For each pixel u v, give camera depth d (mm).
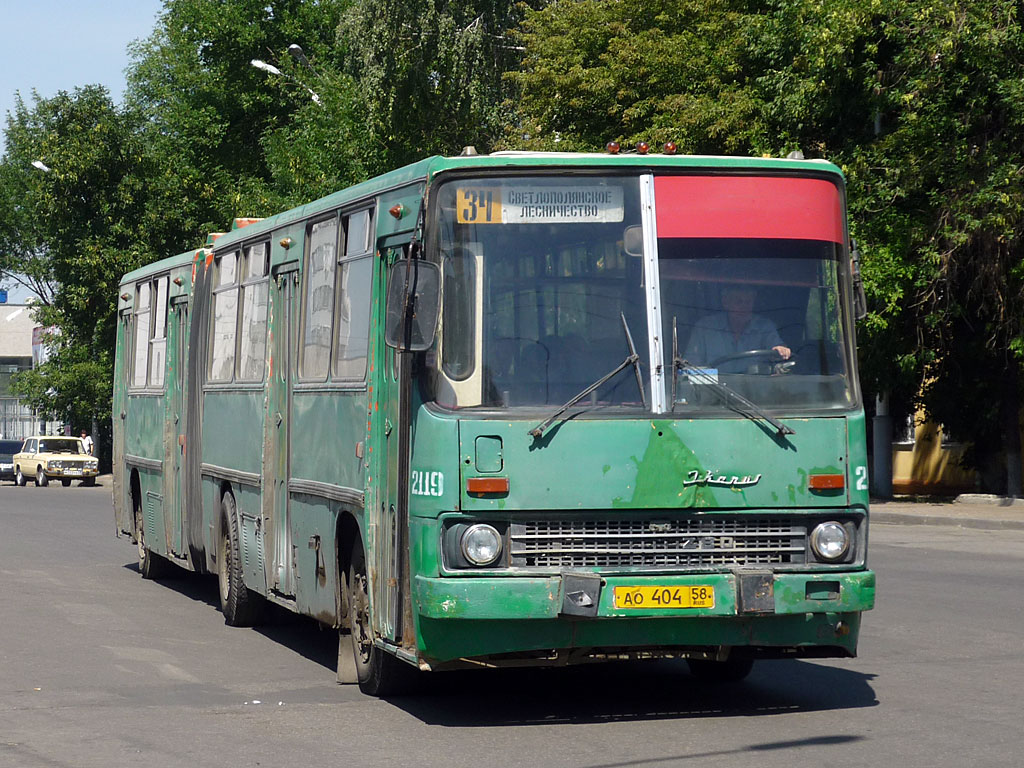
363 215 11219
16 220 82188
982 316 33031
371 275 10844
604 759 8664
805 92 31922
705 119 34719
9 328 103125
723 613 9250
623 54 37875
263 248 14219
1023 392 35406
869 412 38312
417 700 10898
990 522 28203
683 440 9438
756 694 11023
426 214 9602
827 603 9406
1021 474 34656
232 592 15125
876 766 8352
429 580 9219
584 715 10219
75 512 36375
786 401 9695
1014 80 28891
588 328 9578
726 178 9922
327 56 66188
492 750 8992
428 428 9391
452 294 9531
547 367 9484
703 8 38312
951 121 30125
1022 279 30594
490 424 9305
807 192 10047
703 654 9641
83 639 14227
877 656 12773
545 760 8664
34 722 10078
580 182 9734
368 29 49062
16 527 30469
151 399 19297
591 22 40062
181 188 55406
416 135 50375
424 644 9414
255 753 8992
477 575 9219
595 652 9461
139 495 20656
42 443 57656
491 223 9641
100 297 55250
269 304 13773
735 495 9461
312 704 10750
